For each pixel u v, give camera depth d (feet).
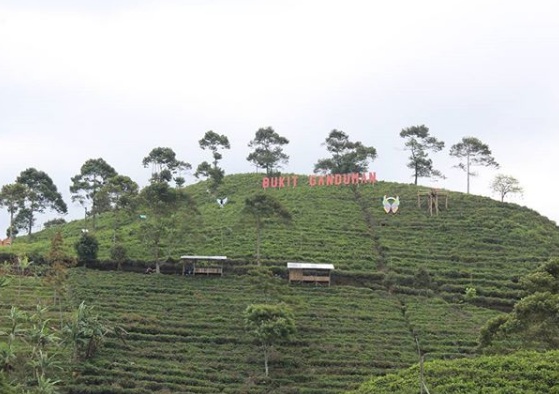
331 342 265.75
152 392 221.05
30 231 462.19
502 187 472.03
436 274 343.26
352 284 335.06
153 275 326.24
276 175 526.16
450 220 424.05
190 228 355.77
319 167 520.83
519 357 186.19
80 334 236.02
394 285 328.29
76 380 222.28
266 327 242.99
